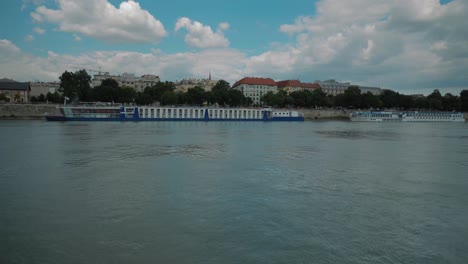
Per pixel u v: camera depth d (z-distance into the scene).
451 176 28.33
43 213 17.55
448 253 13.52
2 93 190.00
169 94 173.25
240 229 15.64
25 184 23.62
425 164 34.62
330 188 23.66
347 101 199.50
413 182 25.92
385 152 44.12
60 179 25.28
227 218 17.08
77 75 170.75
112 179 25.44
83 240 14.27
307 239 14.64
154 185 23.69
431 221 17.08
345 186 24.33
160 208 18.50
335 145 51.88
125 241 14.22
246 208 18.73
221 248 13.66
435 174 29.16
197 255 13.05
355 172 29.69
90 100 165.75
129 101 174.12
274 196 21.30
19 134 63.56
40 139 54.16
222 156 37.97
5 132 68.31
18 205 18.83
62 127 85.75
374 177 27.66
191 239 14.49
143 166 31.09
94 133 67.31
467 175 28.78
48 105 135.50
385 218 17.45
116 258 12.74
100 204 19.12
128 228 15.60
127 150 42.03
